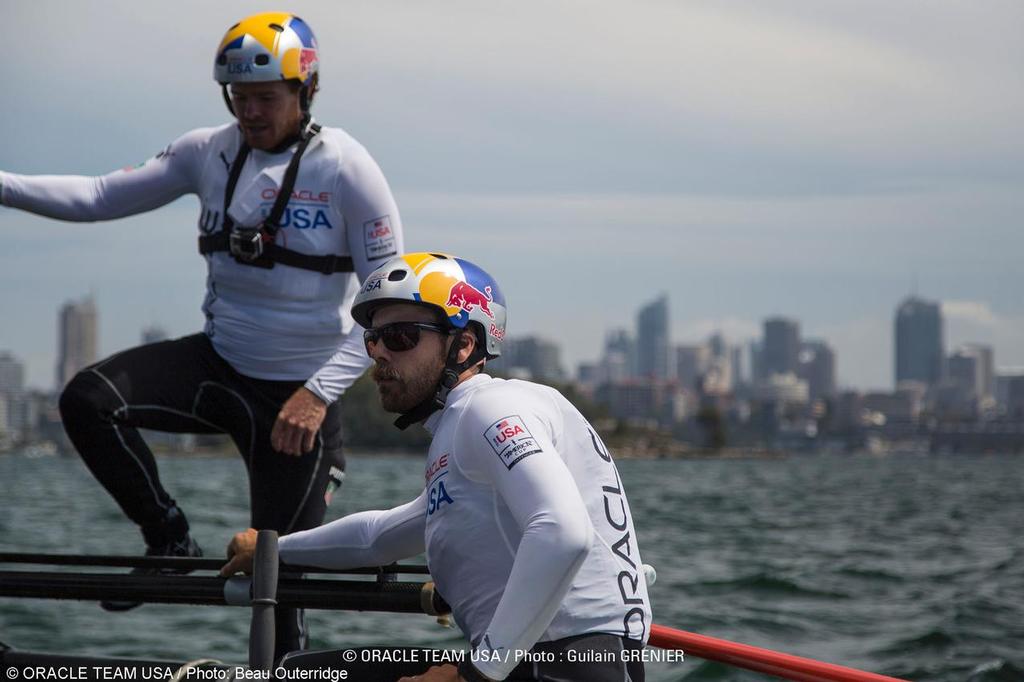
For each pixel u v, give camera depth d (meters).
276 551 3.50
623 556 3.17
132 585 3.77
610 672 3.06
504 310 3.39
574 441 3.19
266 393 4.54
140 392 4.34
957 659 8.89
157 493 4.42
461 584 3.20
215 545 16.92
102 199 4.50
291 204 4.36
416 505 3.61
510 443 3.02
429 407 3.29
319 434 4.58
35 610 10.48
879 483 72.31
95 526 21.73
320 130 4.41
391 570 3.77
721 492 51.44
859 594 12.67
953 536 23.39
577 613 3.07
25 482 55.78
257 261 4.41
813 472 109.31
